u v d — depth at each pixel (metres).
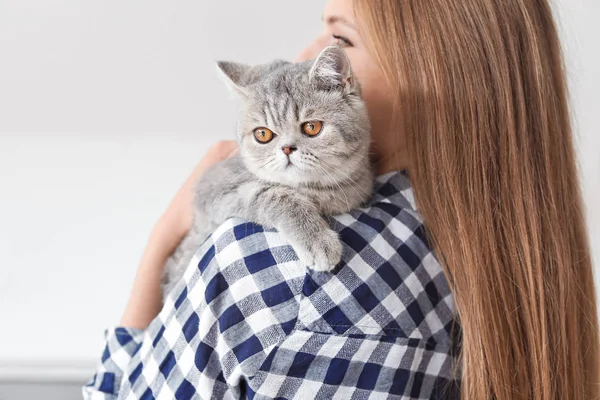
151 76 2.72
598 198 2.50
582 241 1.45
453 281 1.27
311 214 1.30
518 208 1.29
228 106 2.77
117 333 1.42
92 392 1.39
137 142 2.79
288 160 1.47
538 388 1.29
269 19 2.64
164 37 2.67
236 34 2.67
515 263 1.29
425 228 1.29
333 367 1.14
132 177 2.78
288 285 1.15
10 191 2.72
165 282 1.70
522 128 1.30
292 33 2.66
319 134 1.48
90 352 2.37
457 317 1.30
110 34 2.65
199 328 1.13
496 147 1.29
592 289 1.46
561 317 1.33
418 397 1.25
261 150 1.54
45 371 2.34
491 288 1.27
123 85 2.72
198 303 1.15
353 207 1.41
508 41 1.30
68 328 2.46
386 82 1.42
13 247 2.67
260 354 1.11
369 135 1.50
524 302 1.29
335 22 1.56
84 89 2.72
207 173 1.71
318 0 2.59
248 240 1.17
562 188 1.37
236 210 1.44
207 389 1.13
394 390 1.19
